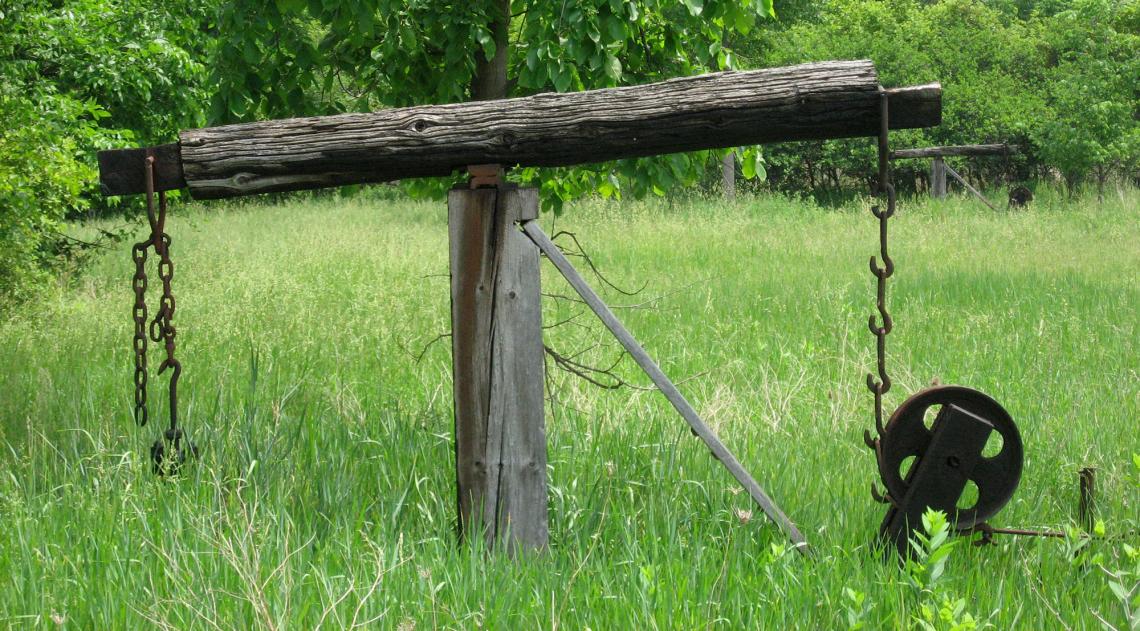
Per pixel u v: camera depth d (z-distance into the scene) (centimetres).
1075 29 2834
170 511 388
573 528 407
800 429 560
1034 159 2959
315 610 314
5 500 417
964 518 390
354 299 978
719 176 2717
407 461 468
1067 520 429
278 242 1527
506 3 593
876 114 369
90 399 550
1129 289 1070
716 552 373
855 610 321
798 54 3058
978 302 1009
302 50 557
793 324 886
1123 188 2553
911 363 727
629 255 1381
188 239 1623
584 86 585
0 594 332
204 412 536
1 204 832
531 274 387
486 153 382
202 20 1280
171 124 1220
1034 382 668
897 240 1559
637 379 680
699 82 376
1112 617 337
